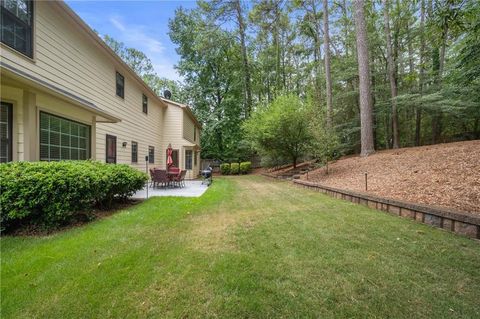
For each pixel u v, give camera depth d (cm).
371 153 1008
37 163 398
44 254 277
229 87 2323
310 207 520
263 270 237
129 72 991
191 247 298
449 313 171
